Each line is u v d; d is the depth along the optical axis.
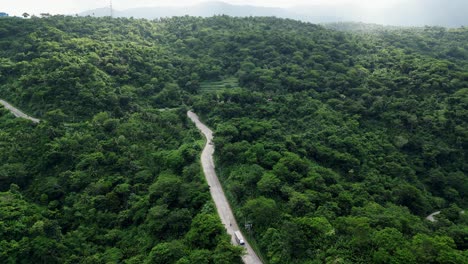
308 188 78.69
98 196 78.88
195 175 84.81
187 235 64.62
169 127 110.50
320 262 55.41
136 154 94.38
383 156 105.06
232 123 107.62
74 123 100.38
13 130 94.19
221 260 54.94
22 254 62.84
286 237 59.62
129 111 114.75
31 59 126.50
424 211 87.31
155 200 76.38
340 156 97.50
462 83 130.50
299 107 123.81
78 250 68.00
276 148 93.94
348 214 73.75
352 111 124.50
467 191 97.31
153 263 59.09
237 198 76.81
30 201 78.62
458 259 52.12
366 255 55.34
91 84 114.25
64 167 87.44
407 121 118.56
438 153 106.62
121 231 73.12
